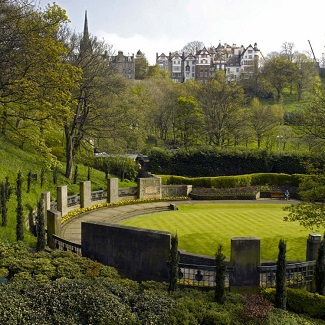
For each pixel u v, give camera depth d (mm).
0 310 9430
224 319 10203
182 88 69938
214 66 115750
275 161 44188
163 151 44719
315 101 19500
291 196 38906
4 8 19375
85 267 13422
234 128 52000
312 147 19984
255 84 86562
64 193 25234
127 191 33844
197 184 39312
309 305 12219
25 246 15305
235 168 44844
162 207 31766
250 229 22766
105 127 36562
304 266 13695
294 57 99688
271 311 11508
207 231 22266
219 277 11633
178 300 11023
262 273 13562
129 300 10883
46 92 21625
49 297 10328
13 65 20547
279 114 61000
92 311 9906
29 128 23688
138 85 68812
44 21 20938
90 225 15578
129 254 14625
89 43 34719
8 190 21172
